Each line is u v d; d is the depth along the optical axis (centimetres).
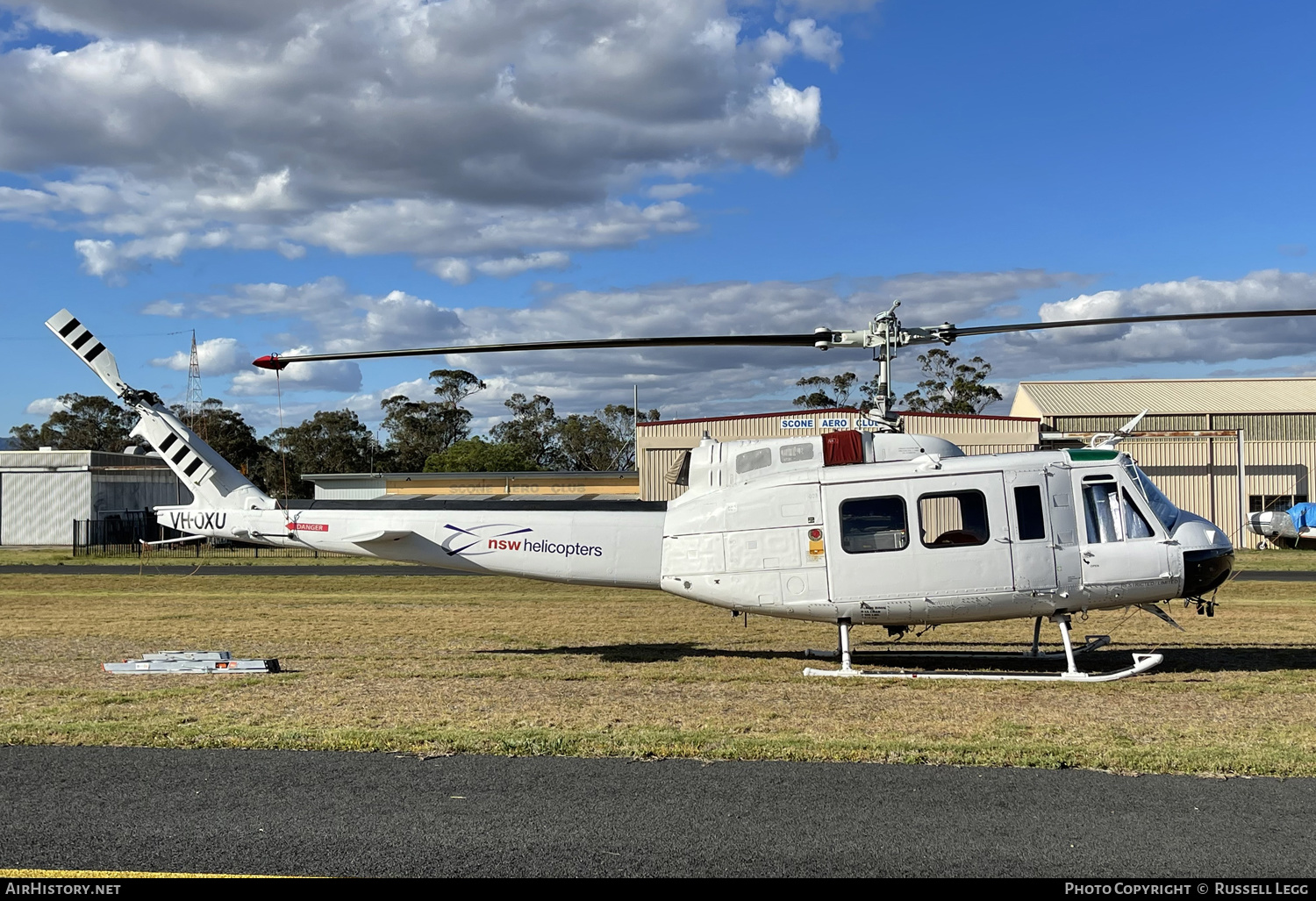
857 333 1092
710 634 1377
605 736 736
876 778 635
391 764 670
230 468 1330
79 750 709
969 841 523
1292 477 3919
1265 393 4438
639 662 1127
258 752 703
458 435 9438
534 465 8312
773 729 768
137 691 937
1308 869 487
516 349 1075
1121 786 616
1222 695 899
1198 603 1063
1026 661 1137
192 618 1595
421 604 1802
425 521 1229
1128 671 983
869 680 988
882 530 1042
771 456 1112
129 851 514
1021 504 1022
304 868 491
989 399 6812
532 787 619
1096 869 486
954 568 1019
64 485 4434
